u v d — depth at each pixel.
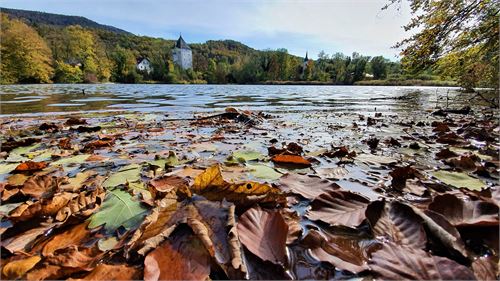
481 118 4.51
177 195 1.07
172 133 2.98
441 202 0.96
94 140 2.59
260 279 0.70
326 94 15.65
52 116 4.69
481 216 0.89
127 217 1.00
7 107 6.33
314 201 1.09
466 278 0.67
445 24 5.27
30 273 0.70
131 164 1.68
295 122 4.02
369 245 0.85
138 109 6.03
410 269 0.71
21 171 1.60
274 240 0.81
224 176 1.45
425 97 12.39
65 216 0.99
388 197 1.20
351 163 1.77
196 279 0.68
